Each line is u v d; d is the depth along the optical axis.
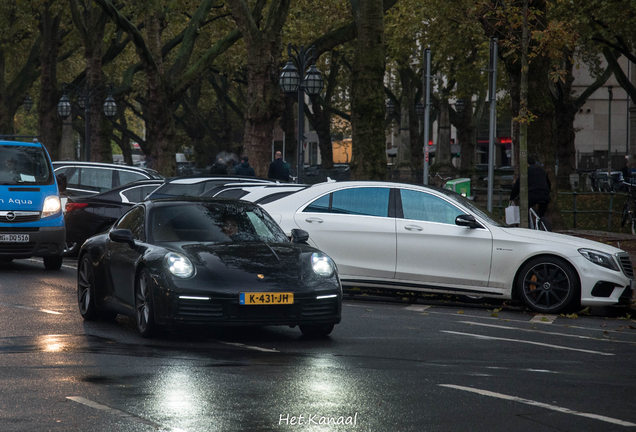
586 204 57.44
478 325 17.06
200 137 102.31
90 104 63.34
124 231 15.43
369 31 37.66
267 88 47.75
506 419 9.05
